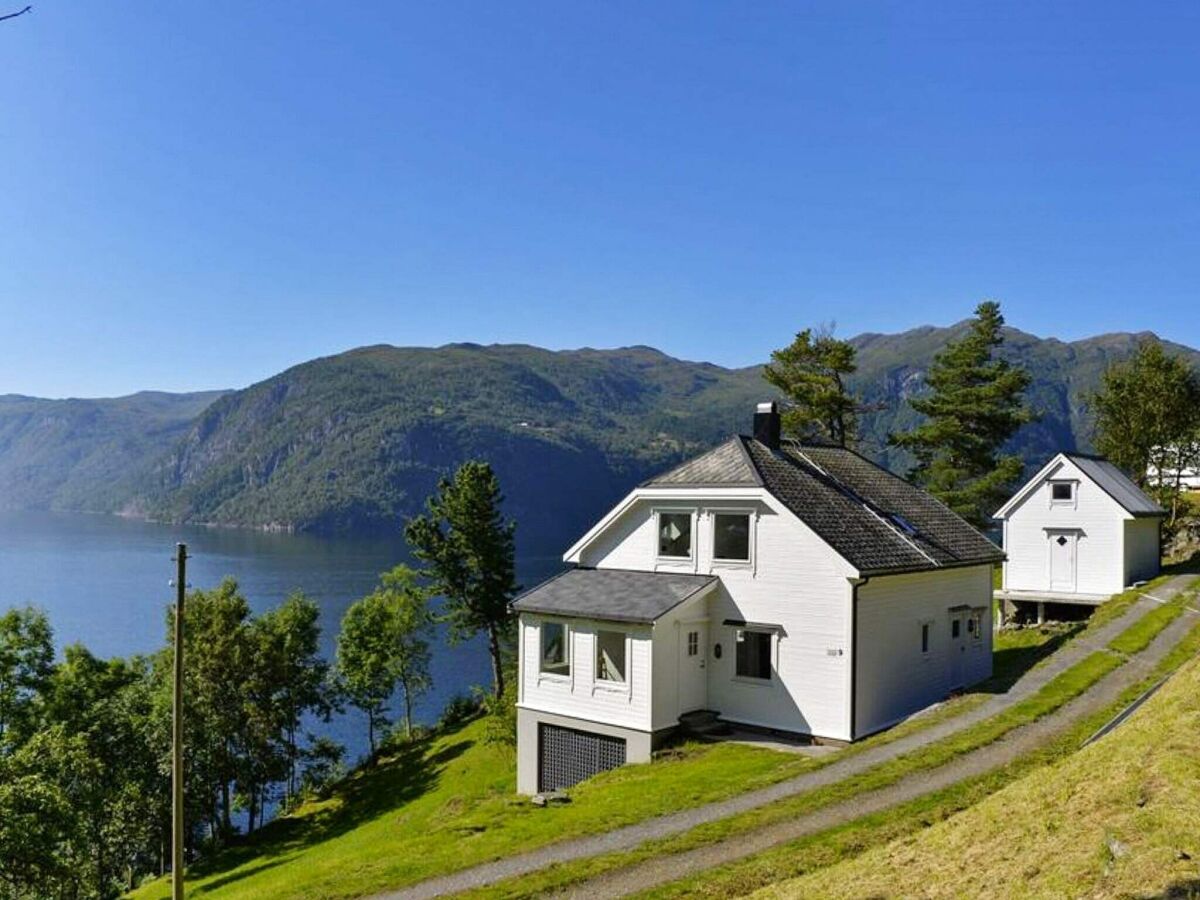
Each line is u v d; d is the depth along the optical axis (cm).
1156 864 901
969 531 3105
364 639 5975
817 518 2489
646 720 2398
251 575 16425
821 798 1680
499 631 5781
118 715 4244
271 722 4712
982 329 5766
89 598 14025
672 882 1381
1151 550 4481
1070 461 4238
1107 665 2606
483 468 5700
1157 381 5650
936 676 2694
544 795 2120
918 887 1083
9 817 2964
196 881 3722
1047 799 1219
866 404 5616
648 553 2764
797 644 2427
